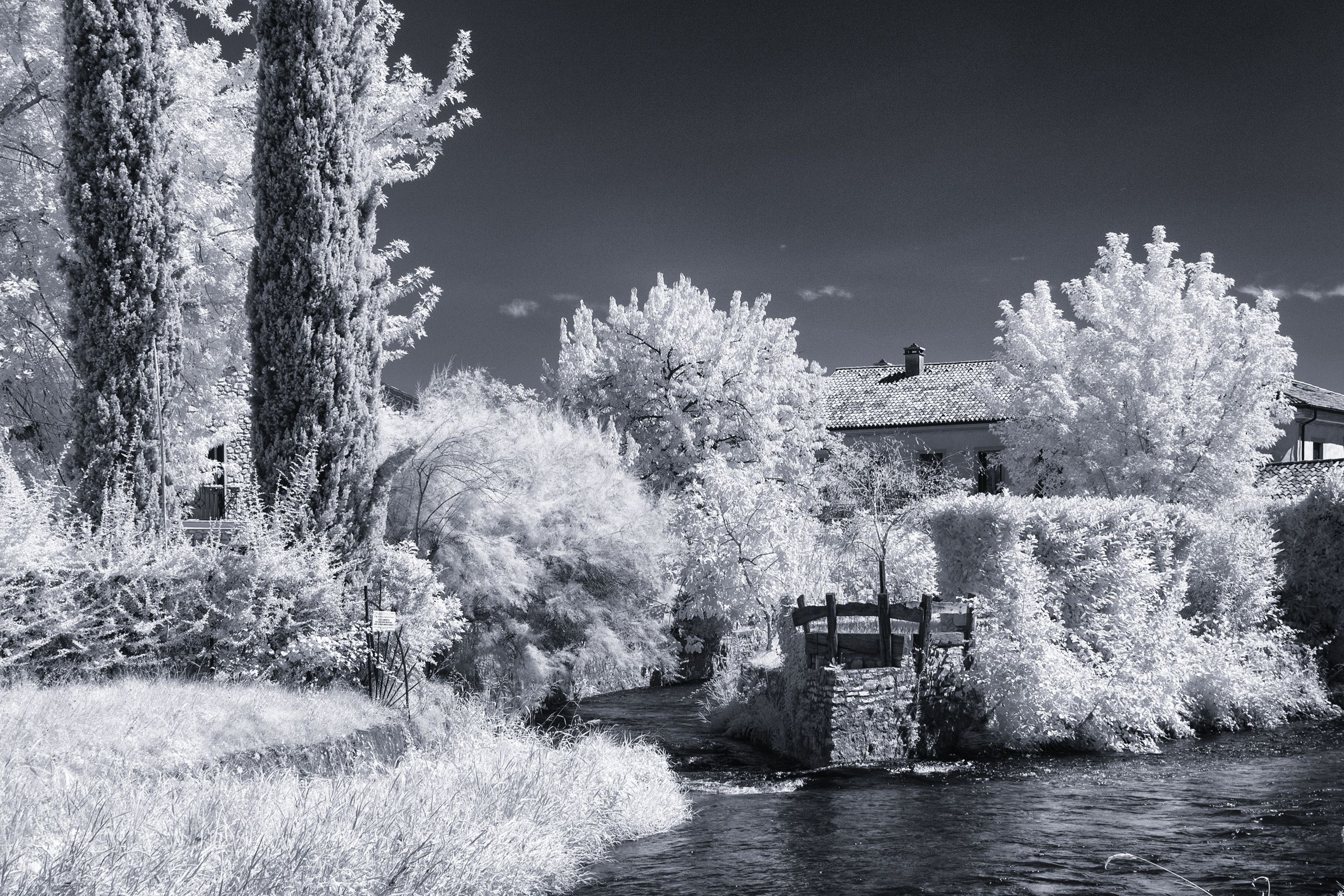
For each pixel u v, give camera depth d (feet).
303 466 45.14
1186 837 30.58
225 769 27.89
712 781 42.06
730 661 60.64
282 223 46.91
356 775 30.17
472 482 51.96
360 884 21.42
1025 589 50.29
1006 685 49.08
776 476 115.03
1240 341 95.50
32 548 37.09
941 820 33.76
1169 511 58.08
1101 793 38.17
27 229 58.29
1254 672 57.62
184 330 61.16
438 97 69.41
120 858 19.31
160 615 39.60
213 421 63.82
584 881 26.35
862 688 45.93
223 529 49.98
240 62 67.72
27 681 34.24
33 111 59.52
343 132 48.57
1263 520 65.98
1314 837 30.19
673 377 118.11
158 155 47.01
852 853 29.19
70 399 50.93
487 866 24.07
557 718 53.16
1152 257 98.89
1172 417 90.79
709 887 25.71
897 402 148.36
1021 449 102.99
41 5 57.41
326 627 42.06
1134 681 51.13
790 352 122.83
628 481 62.69
